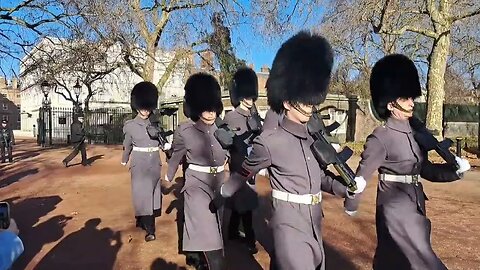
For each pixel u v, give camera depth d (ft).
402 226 12.37
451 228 22.49
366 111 84.53
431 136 12.95
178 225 23.00
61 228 22.33
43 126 92.12
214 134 16.25
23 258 17.63
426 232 12.48
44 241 20.03
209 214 15.58
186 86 17.21
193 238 15.38
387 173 12.84
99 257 17.87
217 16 65.31
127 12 45.14
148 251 18.71
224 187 12.16
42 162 56.18
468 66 90.33
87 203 29.04
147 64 63.41
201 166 16.14
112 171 46.44
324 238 20.48
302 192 11.11
